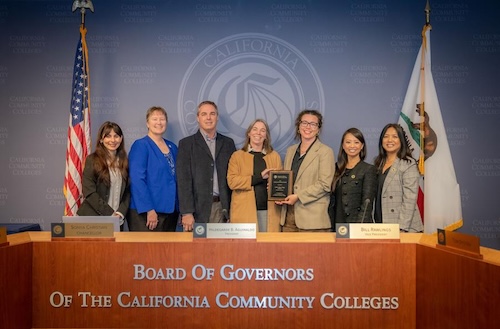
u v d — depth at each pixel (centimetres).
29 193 517
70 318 230
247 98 511
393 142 452
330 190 441
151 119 460
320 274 229
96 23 512
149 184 451
